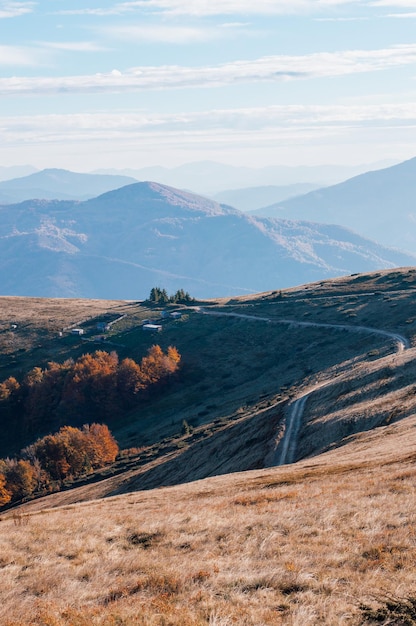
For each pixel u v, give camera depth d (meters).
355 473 34.56
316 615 14.30
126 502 40.06
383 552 18.33
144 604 16.36
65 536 26.38
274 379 158.75
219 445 86.38
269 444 72.38
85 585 19.44
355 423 63.31
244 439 81.56
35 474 131.62
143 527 26.50
